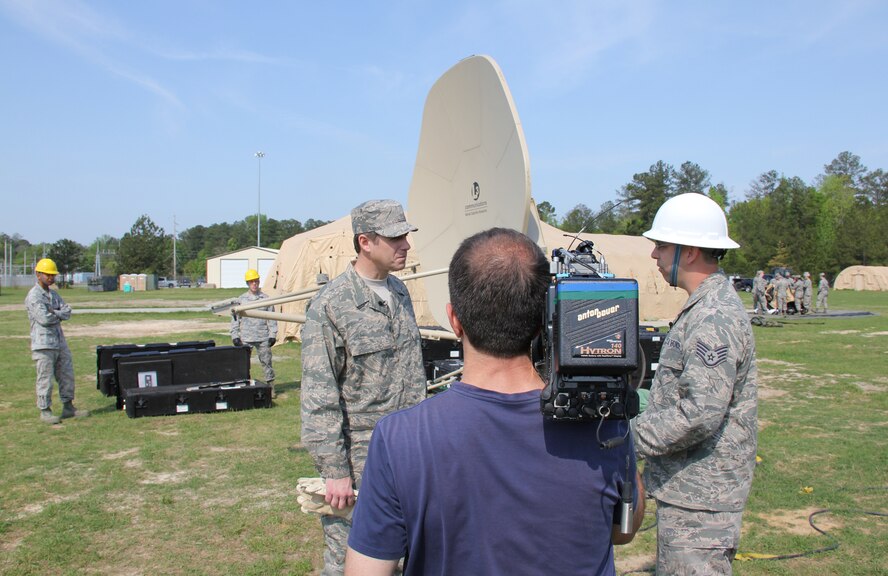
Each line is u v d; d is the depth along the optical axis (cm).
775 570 455
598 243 2239
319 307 321
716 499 268
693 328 269
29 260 12488
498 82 490
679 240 285
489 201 510
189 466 686
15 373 1296
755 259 6931
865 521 538
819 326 2350
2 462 698
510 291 161
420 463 155
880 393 1070
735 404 271
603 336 158
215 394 936
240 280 7556
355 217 335
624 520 166
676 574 273
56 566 461
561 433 160
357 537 160
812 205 7050
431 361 896
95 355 1576
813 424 855
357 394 325
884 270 5681
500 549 155
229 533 517
